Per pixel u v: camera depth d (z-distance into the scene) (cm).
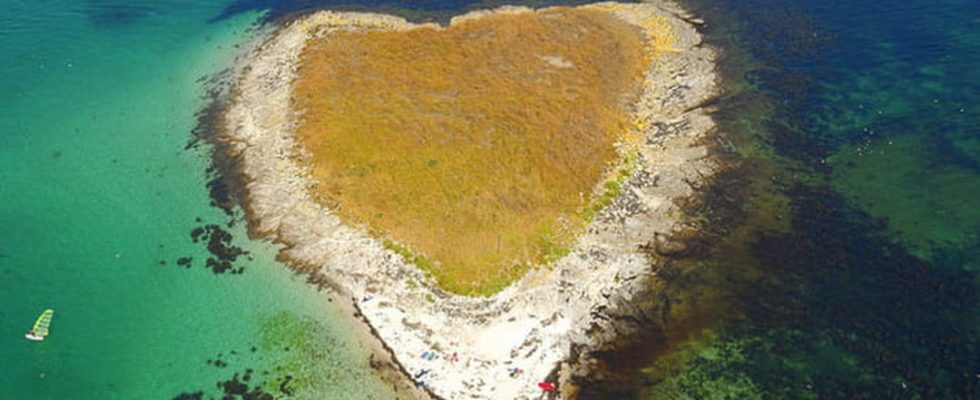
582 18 9012
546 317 5425
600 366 5138
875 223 6175
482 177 6378
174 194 6850
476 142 6738
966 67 7906
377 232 6056
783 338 5275
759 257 5900
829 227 6156
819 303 5509
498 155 6594
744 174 6712
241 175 6981
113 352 5366
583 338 5303
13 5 10456
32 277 6019
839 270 5762
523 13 9188
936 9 8981
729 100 7662
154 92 8431
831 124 7300
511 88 7569
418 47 8344
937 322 5306
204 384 5122
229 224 6444
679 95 7731
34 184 7094
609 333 5347
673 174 6662
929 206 6303
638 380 5053
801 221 6222
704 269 5806
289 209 6425
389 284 5703
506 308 5478
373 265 5841
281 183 6688
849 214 6275
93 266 6106
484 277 5644
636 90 7800
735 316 5450
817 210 6325
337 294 5712
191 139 7588
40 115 8131
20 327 5575
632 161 6812
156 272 6006
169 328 5528
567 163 6612
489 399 4925
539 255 5809
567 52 8262
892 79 7862
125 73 8812
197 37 9512
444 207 6144
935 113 7338
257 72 8419
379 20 9194
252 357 5291
